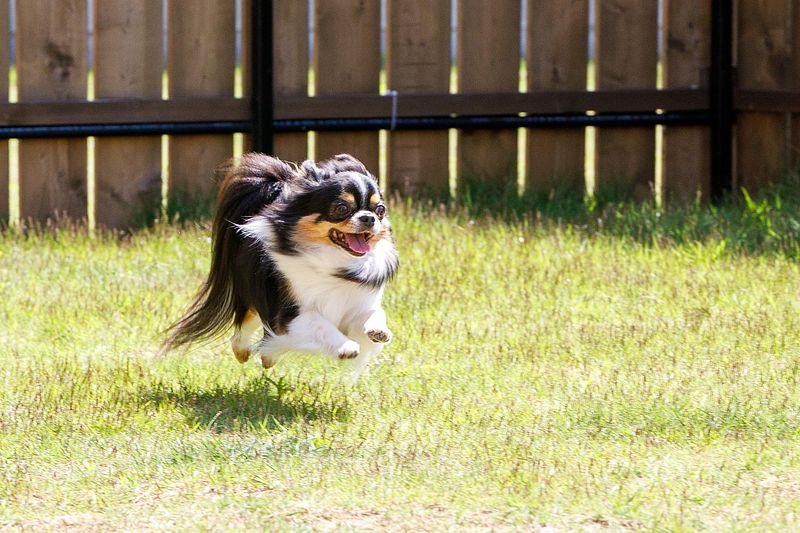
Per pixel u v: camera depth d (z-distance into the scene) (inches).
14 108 483.5
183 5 501.4
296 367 334.0
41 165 495.5
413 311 382.0
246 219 307.3
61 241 470.3
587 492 240.5
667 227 481.7
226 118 509.0
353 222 282.5
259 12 491.2
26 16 485.7
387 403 301.3
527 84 537.6
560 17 534.9
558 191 538.9
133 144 503.2
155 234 479.2
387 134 528.7
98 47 494.6
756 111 534.9
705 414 290.4
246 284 305.0
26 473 255.3
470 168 539.5
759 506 236.5
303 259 290.5
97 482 250.2
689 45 545.3
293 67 516.1
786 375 319.6
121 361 339.0
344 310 299.7
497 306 389.1
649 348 346.3
